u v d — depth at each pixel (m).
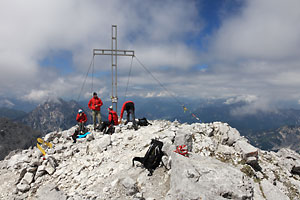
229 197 5.03
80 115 13.03
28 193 7.77
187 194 4.90
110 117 13.28
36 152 10.06
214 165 6.13
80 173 8.15
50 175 8.55
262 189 6.64
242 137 10.30
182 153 6.86
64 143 12.19
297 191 7.49
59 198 5.66
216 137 10.44
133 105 12.84
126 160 8.12
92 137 11.53
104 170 7.75
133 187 6.01
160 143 7.36
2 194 7.99
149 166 6.88
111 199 5.89
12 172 9.59
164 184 6.25
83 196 6.07
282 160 9.70
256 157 8.10
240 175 5.55
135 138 10.58
